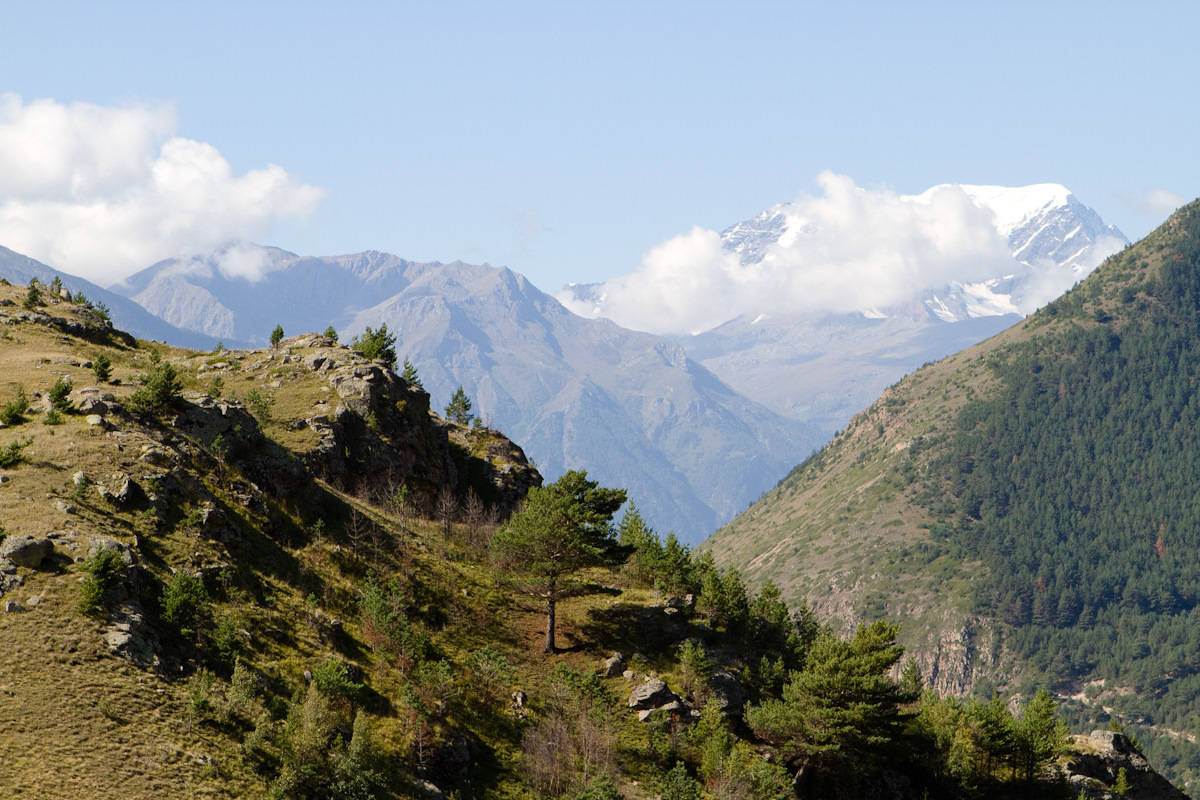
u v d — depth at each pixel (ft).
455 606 298.35
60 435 253.24
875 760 286.46
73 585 204.64
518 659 289.74
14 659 184.14
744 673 311.47
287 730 198.90
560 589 306.96
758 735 291.38
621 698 282.56
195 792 176.86
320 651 237.04
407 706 231.71
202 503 256.32
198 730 191.83
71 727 176.24
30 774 163.63
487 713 256.32
